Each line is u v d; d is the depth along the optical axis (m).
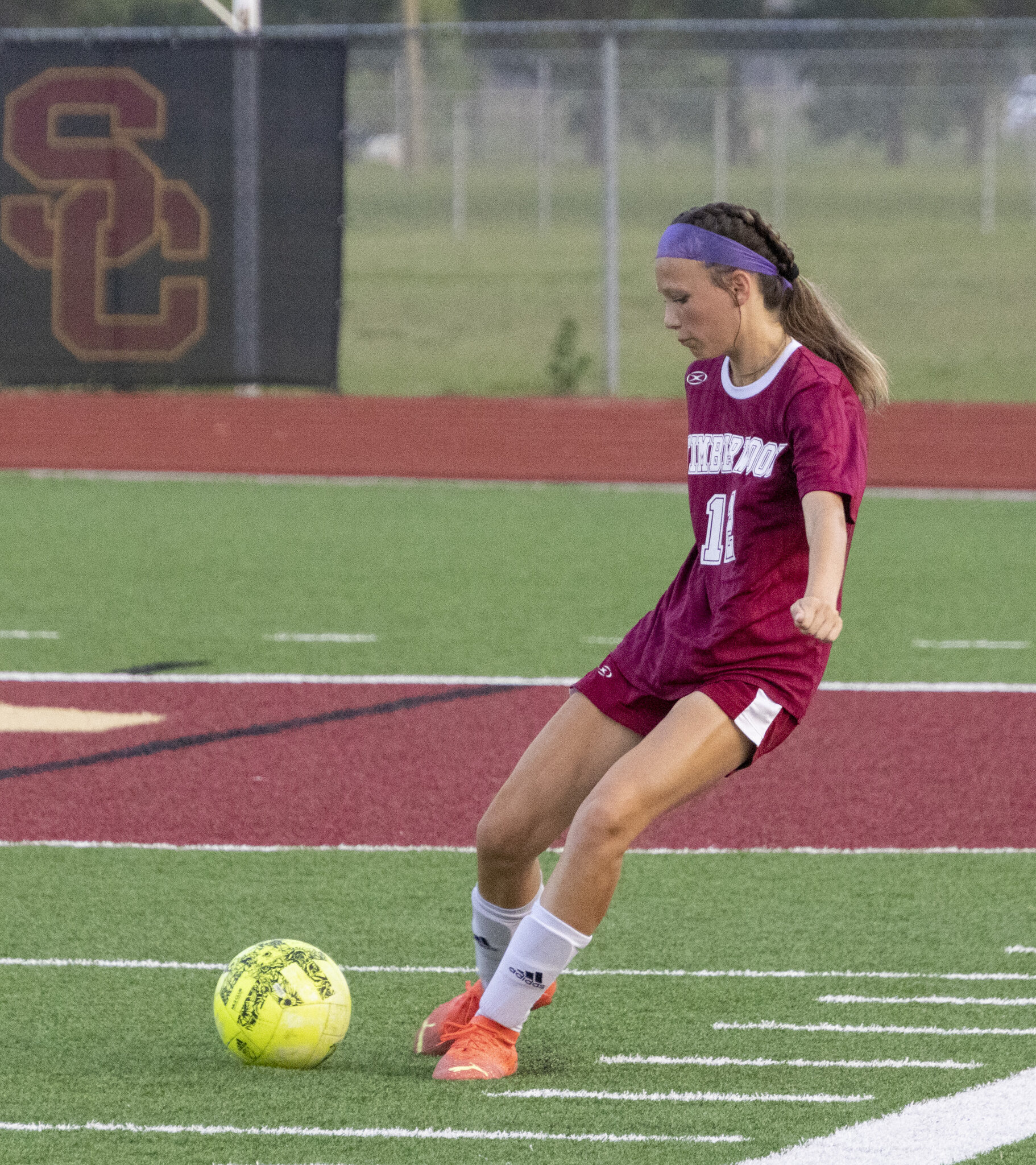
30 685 31.81
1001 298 108.69
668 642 14.89
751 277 14.49
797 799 24.94
